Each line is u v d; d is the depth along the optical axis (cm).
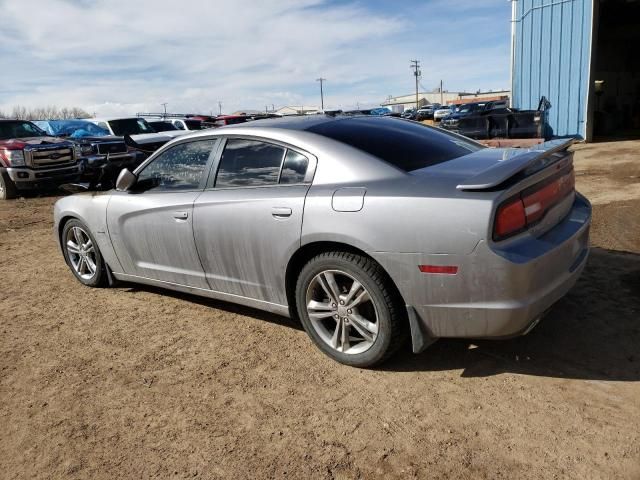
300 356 355
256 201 352
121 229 454
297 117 406
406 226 286
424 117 4697
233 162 381
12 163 1181
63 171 1247
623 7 1994
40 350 391
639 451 240
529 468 236
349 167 324
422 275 285
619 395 283
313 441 267
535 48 1845
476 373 316
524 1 1862
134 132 1606
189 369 349
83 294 510
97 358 373
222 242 376
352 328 337
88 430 289
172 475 250
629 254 500
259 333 396
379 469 244
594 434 254
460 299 280
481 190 273
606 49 2341
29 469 262
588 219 337
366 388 310
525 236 283
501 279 269
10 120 1354
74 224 513
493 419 272
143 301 480
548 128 1819
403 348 353
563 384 297
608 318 369
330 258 319
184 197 401
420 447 256
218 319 427
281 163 354
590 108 1700
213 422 289
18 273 596
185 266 414
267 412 294
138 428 288
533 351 335
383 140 352
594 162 1210
